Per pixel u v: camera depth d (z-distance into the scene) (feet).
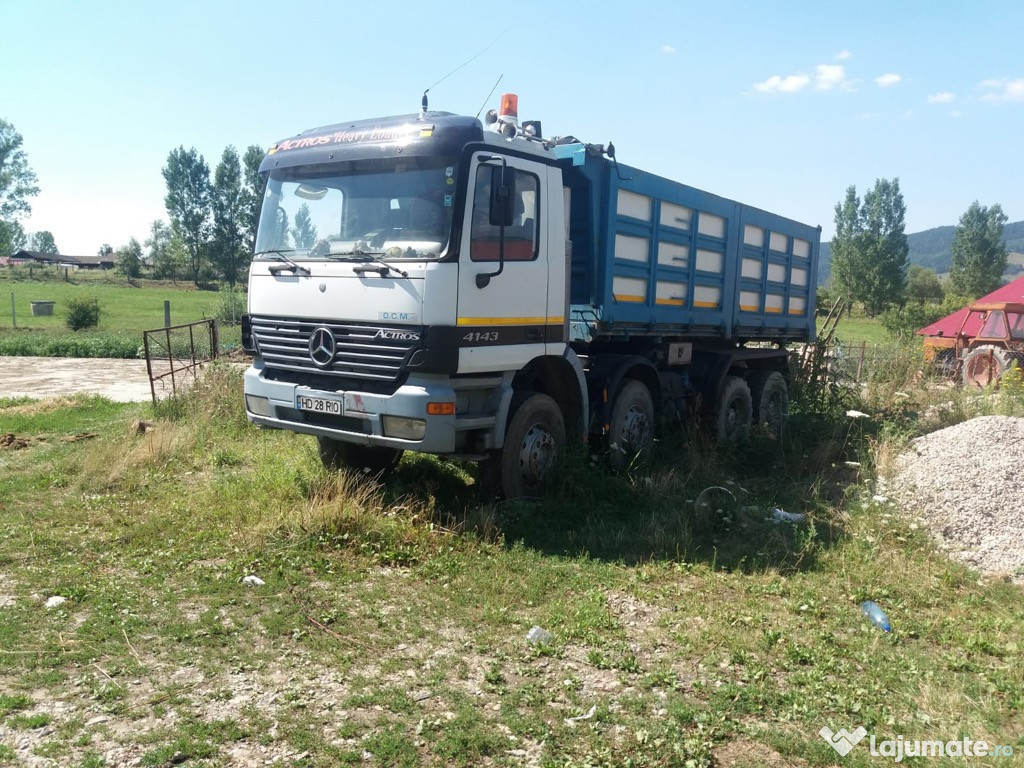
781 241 38.42
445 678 13.55
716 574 18.78
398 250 20.42
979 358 58.75
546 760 11.06
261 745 11.41
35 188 141.90
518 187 21.85
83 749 11.14
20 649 14.17
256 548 19.36
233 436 32.22
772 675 13.88
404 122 21.21
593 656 14.26
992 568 19.79
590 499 23.40
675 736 11.66
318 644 14.66
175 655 14.12
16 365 65.41
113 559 18.92
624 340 28.63
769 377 38.34
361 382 21.16
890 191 232.94
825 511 24.12
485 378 21.59
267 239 23.35
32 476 26.08
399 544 19.90
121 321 127.95
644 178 27.14
